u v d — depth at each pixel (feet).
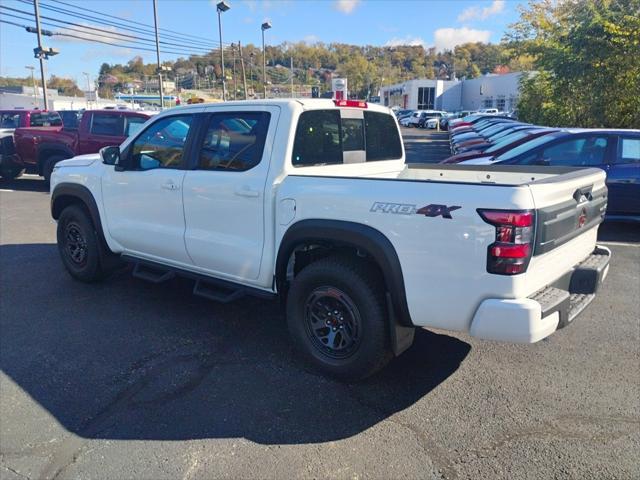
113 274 19.92
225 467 9.14
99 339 14.28
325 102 13.74
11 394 11.53
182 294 17.81
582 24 52.54
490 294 9.64
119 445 9.77
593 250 13.05
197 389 11.72
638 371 12.39
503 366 12.72
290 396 11.44
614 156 25.53
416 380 12.10
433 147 88.99
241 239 13.37
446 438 9.93
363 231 10.82
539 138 27.81
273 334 14.65
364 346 11.32
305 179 11.92
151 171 15.39
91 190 17.49
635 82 48.91
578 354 13.28
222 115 13.85
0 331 14.79
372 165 15.58
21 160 42.14
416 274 10.34
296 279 12.25
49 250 23.58
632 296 17.33
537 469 9.03
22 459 9.38
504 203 9.30
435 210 9.96
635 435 9.93
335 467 9.14
